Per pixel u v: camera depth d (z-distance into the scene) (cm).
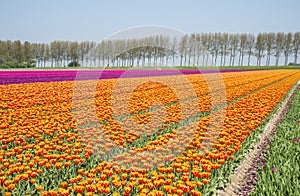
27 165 660
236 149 789
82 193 556
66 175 628
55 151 767
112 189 568
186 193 551
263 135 1162
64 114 1181
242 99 1803
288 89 2555
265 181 630
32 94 1670
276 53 8794
